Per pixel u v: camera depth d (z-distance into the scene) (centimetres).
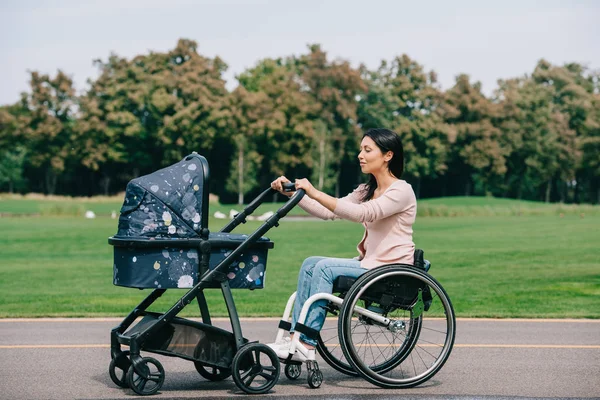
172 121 9144
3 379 521
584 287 1259
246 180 9412
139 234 474
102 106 9775
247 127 9356
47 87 9669
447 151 10725
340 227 3469
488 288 1241
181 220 479
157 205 476
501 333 747
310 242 2475
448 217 5097
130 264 470
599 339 711
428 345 675
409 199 517
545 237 2817
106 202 8544
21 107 10069
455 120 10812
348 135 10481
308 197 548
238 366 475
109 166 10331
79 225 3534
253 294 1149
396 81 10938
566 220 4384
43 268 1627
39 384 504
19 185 10256
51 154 9675
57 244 2384
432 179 11788
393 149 532
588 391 485
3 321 829
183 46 9800
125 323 506
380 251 518
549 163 10625
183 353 480
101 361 592
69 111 9769
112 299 1084
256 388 479
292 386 507
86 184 10394
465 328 782
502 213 5709
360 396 471
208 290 1190
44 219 4241
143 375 470
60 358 604
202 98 9106
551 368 567
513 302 1045
